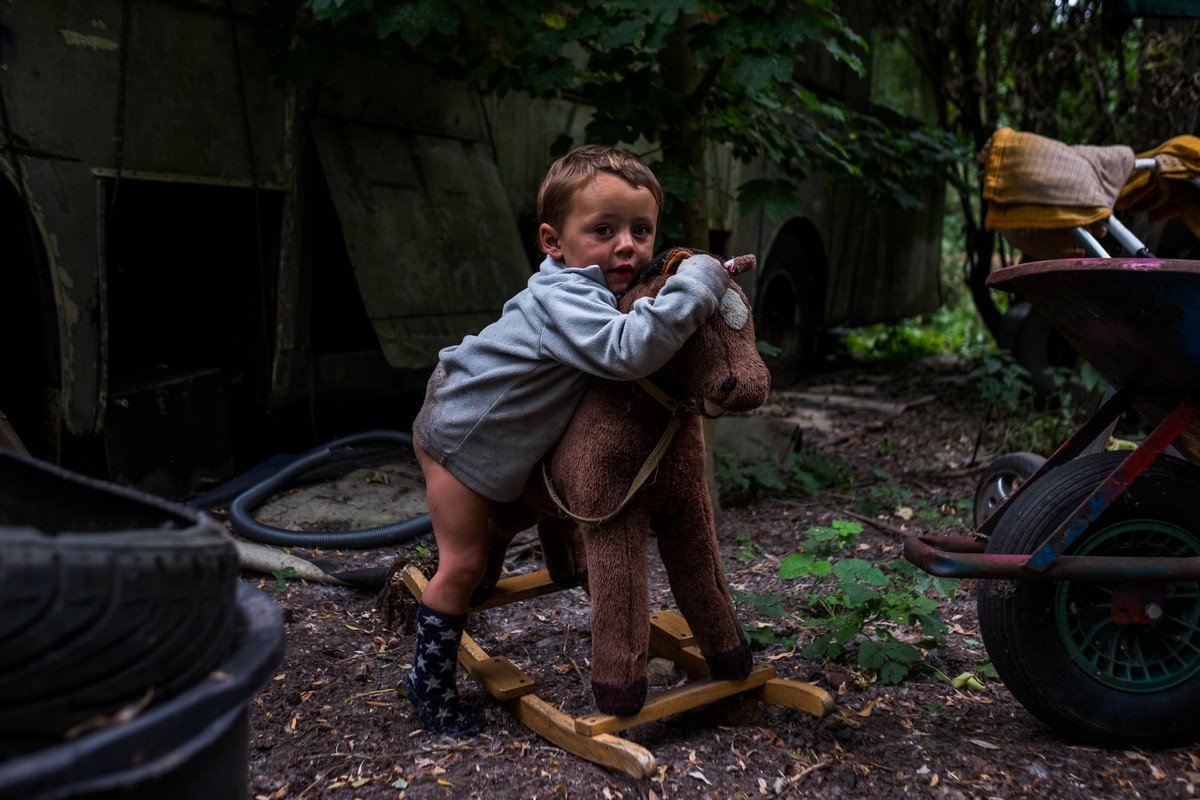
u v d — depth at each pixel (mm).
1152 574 2395
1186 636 2547
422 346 4875
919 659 2992
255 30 4527
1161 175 3555
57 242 3801
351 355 5246
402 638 3273
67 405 3893
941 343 11875
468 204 5422
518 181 5992
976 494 4180
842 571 2996
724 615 2568
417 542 4172
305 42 4449
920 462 6035
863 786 2344
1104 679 2502
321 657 3062
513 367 2332
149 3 4078
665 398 2324
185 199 4914
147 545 1200
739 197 4324
